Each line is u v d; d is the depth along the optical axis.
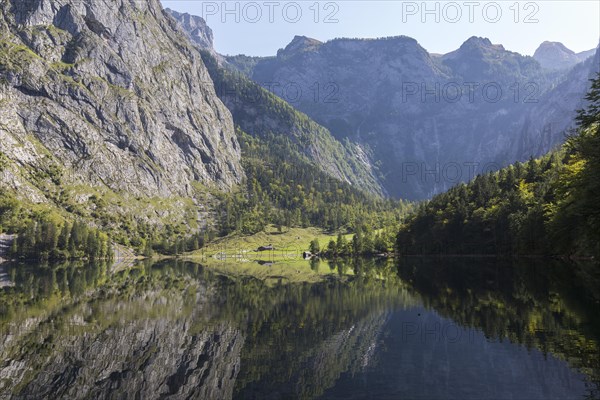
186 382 29.11
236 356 35.09
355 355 34.84
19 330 44.19
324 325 46.75
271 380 29.28
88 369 31.72
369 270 135.88
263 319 50.34
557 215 77.88
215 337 41.50
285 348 37.41
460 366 30.38
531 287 67.00
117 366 32.50
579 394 23.91
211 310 57.09
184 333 43.16
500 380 27.02
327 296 70.12
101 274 131.12
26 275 124.31
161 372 31.22
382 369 30.98
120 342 39.41
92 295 74.19
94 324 47.47
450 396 24.94
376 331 43.12
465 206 176.00
